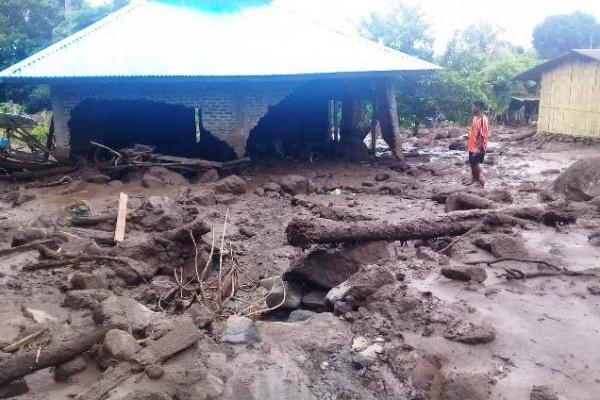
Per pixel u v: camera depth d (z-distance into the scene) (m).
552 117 24.66
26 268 7.61
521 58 41.81
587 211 9.88
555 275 6.89
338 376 5.06
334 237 7.57
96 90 16.31
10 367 4.52
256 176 17.06
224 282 7.72
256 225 11.26
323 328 5.83
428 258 7.60
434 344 5.25
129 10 19.22
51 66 15.05
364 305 6.26
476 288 6.48
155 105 21.69
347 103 21.58
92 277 7.01
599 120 21.83
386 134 19.88
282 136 22.78
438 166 18.31
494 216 8.70
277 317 7.43
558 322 5.62
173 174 15.33
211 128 17.14
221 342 5.39
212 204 13.26
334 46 19.44
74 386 4.66
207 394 4.45
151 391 4.26
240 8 21.39
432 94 29.23
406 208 12.44
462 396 4.50
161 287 7.74
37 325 5.55
